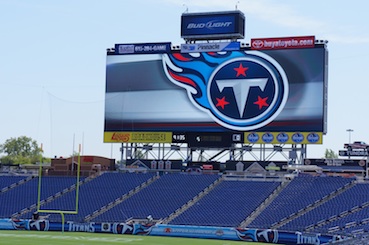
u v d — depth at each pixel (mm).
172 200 67750
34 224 64688
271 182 67938
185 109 68625
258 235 55938
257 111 66312
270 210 62781
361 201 60562
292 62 65438
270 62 66125
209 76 68062
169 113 69062
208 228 58562
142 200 68625
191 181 70625
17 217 68500
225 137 67562
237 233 57094
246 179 69500
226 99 67312
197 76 68438
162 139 69312
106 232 62500
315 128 64375
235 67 67312
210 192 68250
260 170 69125
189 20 69562
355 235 49656
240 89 66938
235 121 66875
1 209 70375
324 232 54656
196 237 58938
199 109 68188
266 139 65875
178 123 68750
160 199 68250
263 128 66062
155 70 69875
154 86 69750
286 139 65188
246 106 66688
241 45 67375
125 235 60562
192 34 69250
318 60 64688
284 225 59250
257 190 66938
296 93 65125
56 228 64125
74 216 67438
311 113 64562
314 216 59781
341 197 62281
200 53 68562
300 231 56656
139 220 65000
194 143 68562
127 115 70375
